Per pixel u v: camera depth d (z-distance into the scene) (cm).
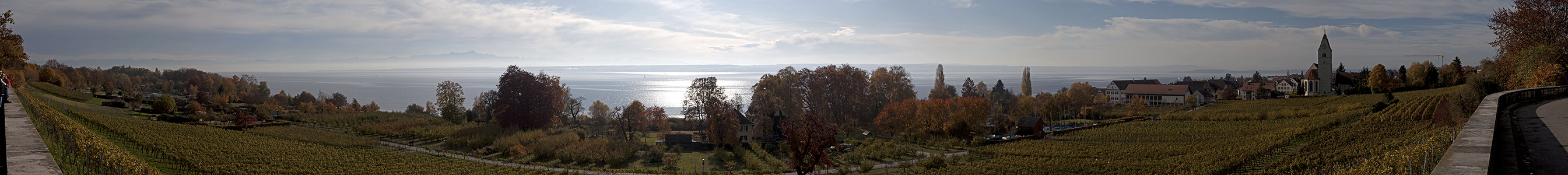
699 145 7200
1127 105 12925
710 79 7638
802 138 4059
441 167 5503
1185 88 15088
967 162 5906
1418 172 1447
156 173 3200
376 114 10450
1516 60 5519
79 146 2650
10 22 5612
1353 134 5231
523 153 6259
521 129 7975
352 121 9412
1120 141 6725
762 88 9962
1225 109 9981
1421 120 5103
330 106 12762
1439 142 1641
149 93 15950
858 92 10050
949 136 7812
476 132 7781
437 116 11531
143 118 7975
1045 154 6062
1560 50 4925
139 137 5081
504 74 8269
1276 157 4972
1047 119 10469
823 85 10012
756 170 5762
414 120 9231
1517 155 1451
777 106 8494
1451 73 10781
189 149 4928
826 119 9744
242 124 7844
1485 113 1802
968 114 8281
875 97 10381
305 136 6881
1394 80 11350
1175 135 6888
